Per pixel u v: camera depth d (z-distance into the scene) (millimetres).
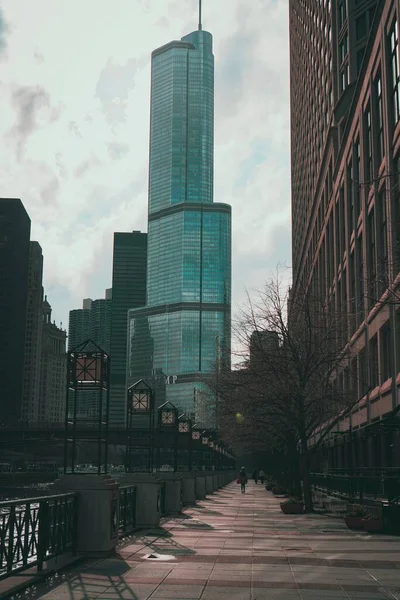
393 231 30219
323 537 18641
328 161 65750
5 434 119562
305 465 30812
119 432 96438
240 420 40625
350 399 36594
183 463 123812
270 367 31781
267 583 11125
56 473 136500
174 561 13523
